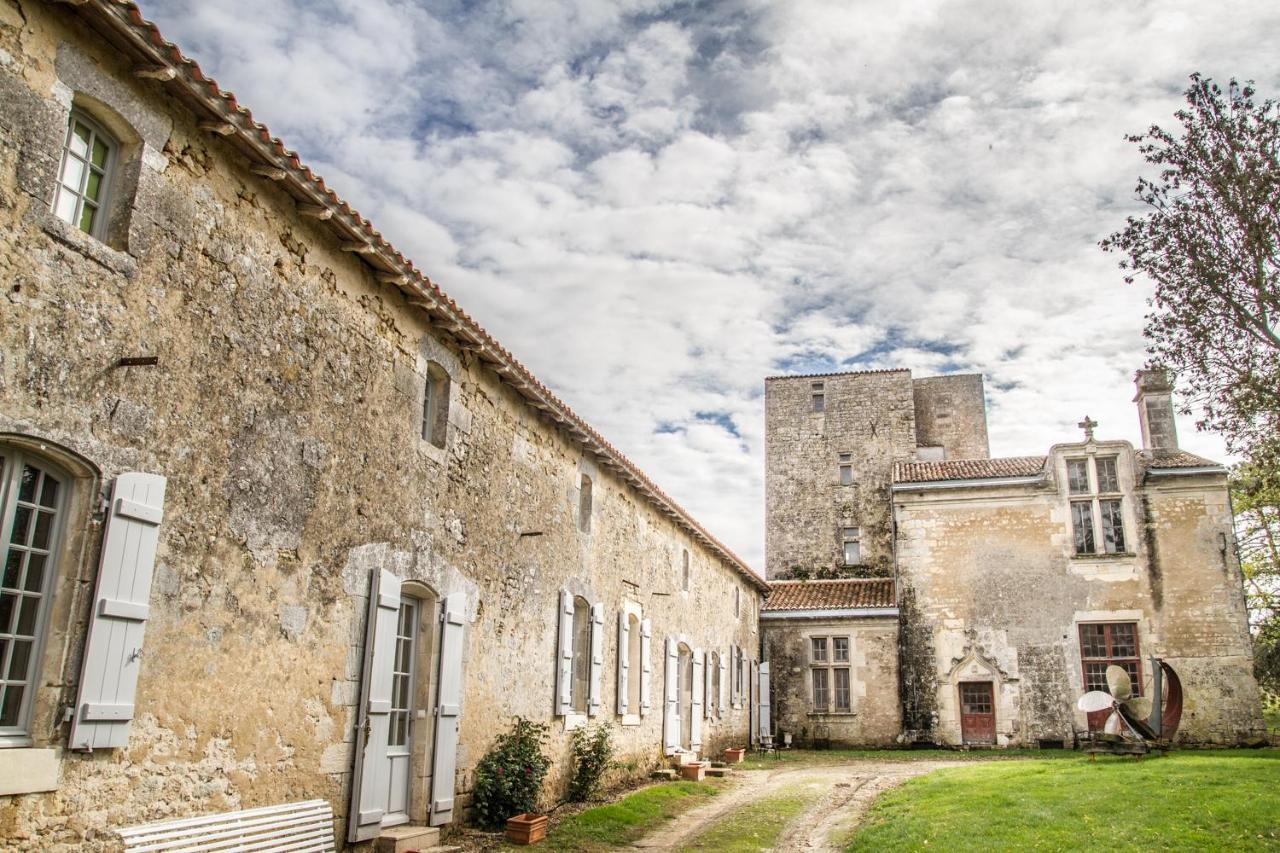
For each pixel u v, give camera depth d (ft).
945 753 73.72
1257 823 32.30
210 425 23.48
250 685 24.17
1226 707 72.90
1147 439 85.71
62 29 20.24
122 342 21.12
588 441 46.78
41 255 19.35
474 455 36.73
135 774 20.57
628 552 53.78
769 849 35.06
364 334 30.22
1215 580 75.56
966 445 113.91
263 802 24.30
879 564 104.12
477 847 31.30
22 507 19.42
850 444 109.81
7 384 18.45
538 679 40.73
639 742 53.36
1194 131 43.11
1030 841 31.55
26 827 18.06
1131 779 43.11
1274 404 43.01
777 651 85.71
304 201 27.20
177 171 23.16
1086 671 76.38
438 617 33.17
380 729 29.30
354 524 28.89
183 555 22.33
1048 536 79.66
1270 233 41.57
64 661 19.22
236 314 24.66
